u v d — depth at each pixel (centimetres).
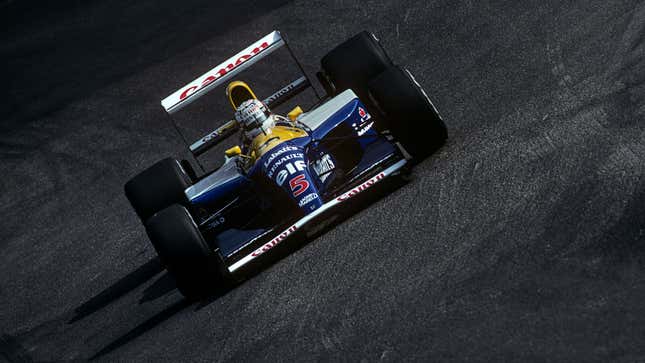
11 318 3684
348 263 2498
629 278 1889
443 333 1945
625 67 3077
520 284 2014
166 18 6844
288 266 2681
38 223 4759
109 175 4972
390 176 2988
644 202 2148
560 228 2191
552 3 4009
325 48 5109
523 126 2939
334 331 2178
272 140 3006
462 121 3266
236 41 5872
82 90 6353
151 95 5791
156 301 3131
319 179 2927
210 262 2753
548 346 1758
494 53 3856
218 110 5106
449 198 2608
